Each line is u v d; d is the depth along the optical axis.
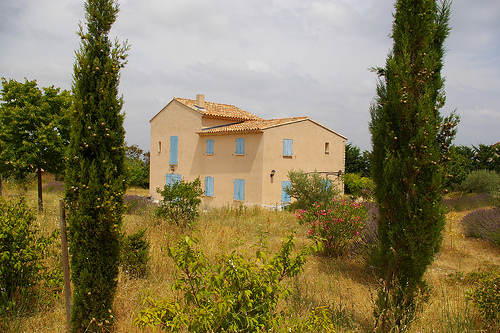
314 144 22.22
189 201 12.31
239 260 3.53
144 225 10.98
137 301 5.54
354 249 8.98
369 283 6.91
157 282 6.42
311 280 6.97
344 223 9.36
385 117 5.17
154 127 27.92
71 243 4.63
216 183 22.72
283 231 11.91
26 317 5.08
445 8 5.23
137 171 39.09
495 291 5.10
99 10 4.73
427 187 4.84
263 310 3.52
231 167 21.81
